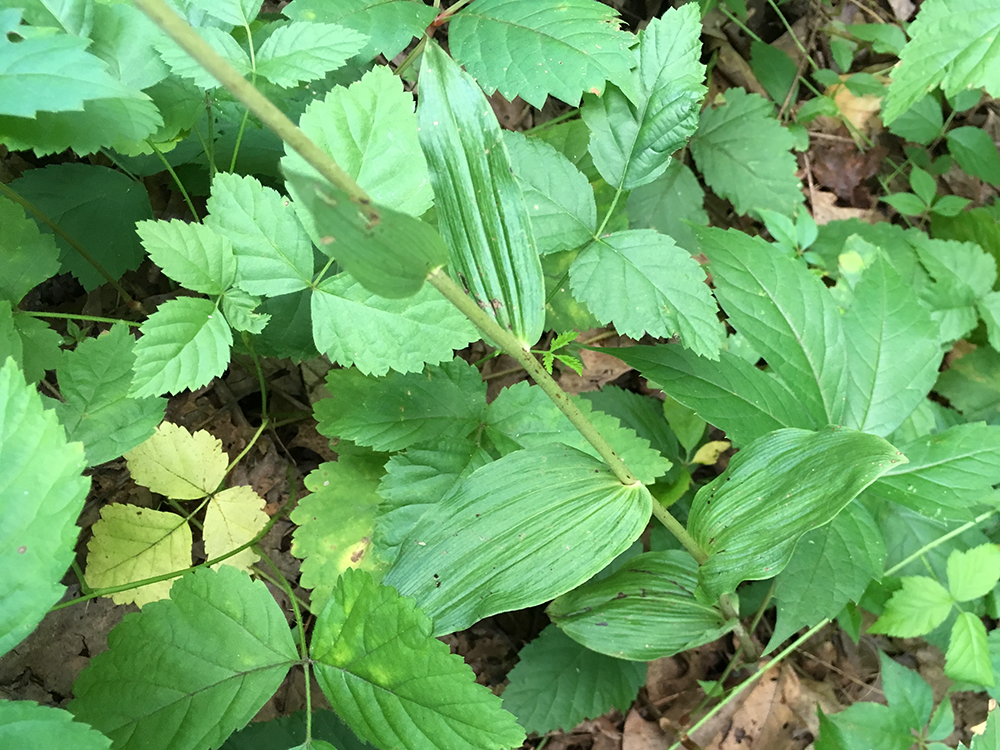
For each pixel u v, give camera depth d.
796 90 0.47
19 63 0.16
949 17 0.31
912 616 0.29
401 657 0.18
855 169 0.51
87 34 0.20
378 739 0.18
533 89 0.23
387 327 0.21
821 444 0.23
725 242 0.29
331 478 0.26
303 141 0.12
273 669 0.19
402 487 0.24
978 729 0.36
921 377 0.28
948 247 0.41
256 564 0.29
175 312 0.19
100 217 0.27
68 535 0.14
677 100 0.25
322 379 0.32
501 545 0.22
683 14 0.25
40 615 0.14
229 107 0.27
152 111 0.20
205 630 0.18
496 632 0.33
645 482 0.26
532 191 0.26
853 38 0.51
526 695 0.30
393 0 0.25
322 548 0.25
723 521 0.24
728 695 0.31
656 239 0.26
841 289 0.36
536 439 0.26
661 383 0.27
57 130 0.19
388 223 0.14
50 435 0.15
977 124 0.54
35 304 0.28
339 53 0.21
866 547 0.27
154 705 0.17
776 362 0.28
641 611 0.27
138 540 0.24
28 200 0.26
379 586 0.18
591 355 0.37
